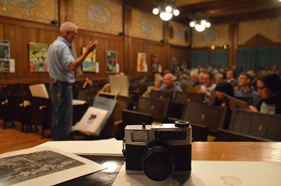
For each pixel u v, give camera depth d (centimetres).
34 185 58
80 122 300
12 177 62
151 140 64
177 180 62
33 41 666
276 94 207
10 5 614
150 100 328
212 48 1374
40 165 70
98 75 870
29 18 655
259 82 211
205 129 194
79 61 235
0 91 564
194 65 1442
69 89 258
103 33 874
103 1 868
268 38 1215
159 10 662
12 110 435
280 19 1175
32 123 411
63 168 68
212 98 383
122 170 68
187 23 1371
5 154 79
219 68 1281
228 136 162
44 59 693
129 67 998
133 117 267
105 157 79
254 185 58
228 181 61
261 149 88
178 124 65
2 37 602
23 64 649
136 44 1033
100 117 284
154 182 60
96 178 63
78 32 787
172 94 400
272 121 170
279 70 1048
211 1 964
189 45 1431
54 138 258
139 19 1044
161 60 1199
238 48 1303
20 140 369
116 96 340
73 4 765
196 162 74
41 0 679
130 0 940
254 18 1226
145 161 57
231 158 79
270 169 68
